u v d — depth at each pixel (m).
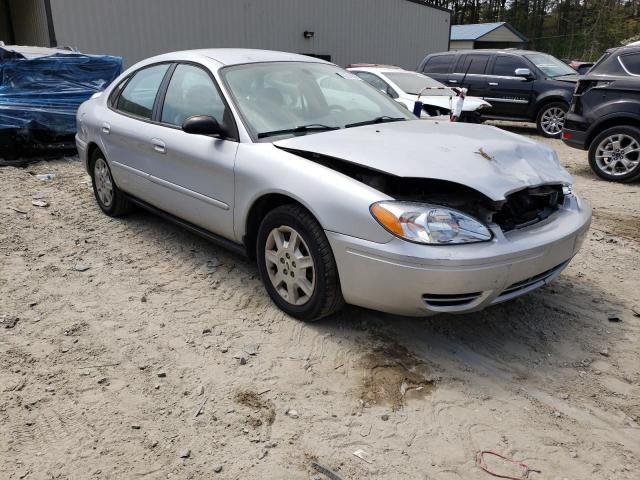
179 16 14.04
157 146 4.19
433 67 13.66
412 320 3.50
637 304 3.81
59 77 7.80
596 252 4.79
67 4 12.00
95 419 2.58
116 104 4.97
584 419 2.65
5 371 2.92
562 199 3.52
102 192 5.39
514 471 2.32
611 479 2.29
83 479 2.24
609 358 3.15
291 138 3.48
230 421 2.58
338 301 3.20
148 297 3.78
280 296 3.50
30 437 2.46
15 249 4.56
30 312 3.55
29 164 7.62
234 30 15.45
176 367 2.99
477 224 2.84
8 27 14.45
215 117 3.78
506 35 38.56
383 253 2.79
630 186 7.26
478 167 3.01
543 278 3.21
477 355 3.15
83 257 4.45
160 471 2.29
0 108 7.32
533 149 3.49
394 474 2.30
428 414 2.66
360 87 4.45
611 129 7.39
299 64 4.31
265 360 3.06
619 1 44.12
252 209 3.52
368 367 3.01
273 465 2.33
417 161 2.98
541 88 11.95
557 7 55.91
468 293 2.80
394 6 20.59
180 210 4.17
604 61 7.52
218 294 3.83
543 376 2.98
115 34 12.89
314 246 3.12
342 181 3.01
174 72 4.31
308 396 2.77
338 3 18.25
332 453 2.40
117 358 3.07
